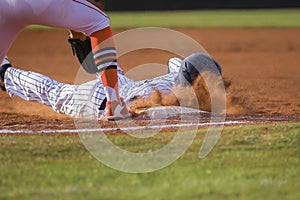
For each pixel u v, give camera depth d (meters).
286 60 39.16
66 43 50.03
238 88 25.12
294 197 10.22
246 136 13.83
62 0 15.27
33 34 57.22
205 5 86.31
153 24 60.62
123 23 61.06
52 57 41.06
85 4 15.62
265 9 86.50
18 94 18.45
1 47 15.96
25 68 35.34
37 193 10.54
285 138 13.59
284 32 56.94
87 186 10.86
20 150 13.05
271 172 11.52
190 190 10.54
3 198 10.34
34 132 15.02
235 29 59.56
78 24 15.74
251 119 16.48
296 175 11.36
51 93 17.62
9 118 17.56
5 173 11.60
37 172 11.65
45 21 15.53
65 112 17.67
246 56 41.47
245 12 81.62
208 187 10.68
